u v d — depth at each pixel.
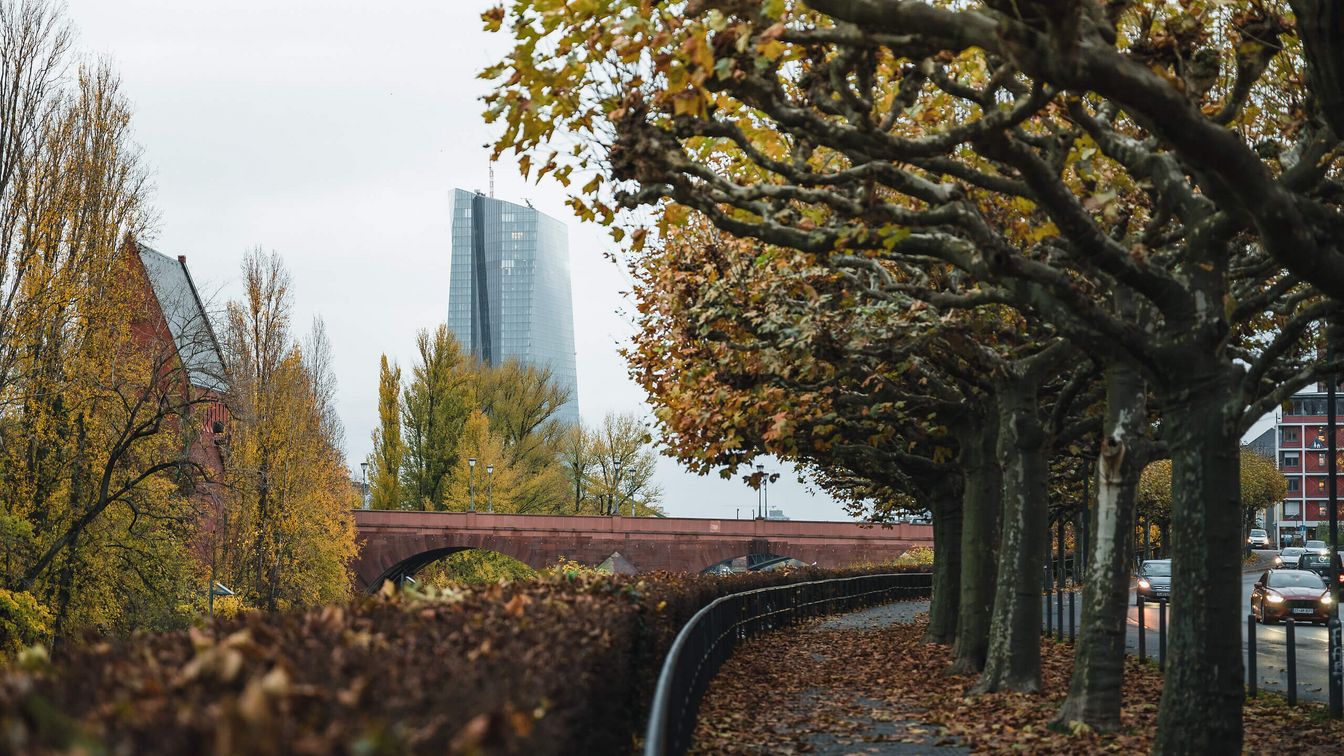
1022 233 11.85
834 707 15.21
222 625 5.51
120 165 36.84
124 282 37.91
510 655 4.95
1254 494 96.69
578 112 10.27
